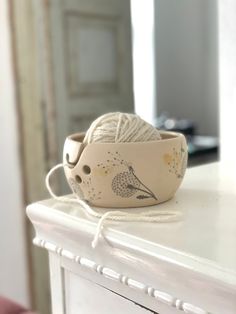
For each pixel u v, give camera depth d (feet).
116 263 1.21
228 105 2.20
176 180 1.41
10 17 3.45
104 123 1.37
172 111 7.76
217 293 0.97
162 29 7.61
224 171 1.84
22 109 3.57
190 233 1.16
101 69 3.94
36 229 1.46
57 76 3.65
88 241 1.26
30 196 3.68
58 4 3.59
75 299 1.39
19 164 3.65
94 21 3.84
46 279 3.80
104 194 1.34
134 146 1.30
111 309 1.27
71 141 1.39
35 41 3.53
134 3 7.04
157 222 1.25
